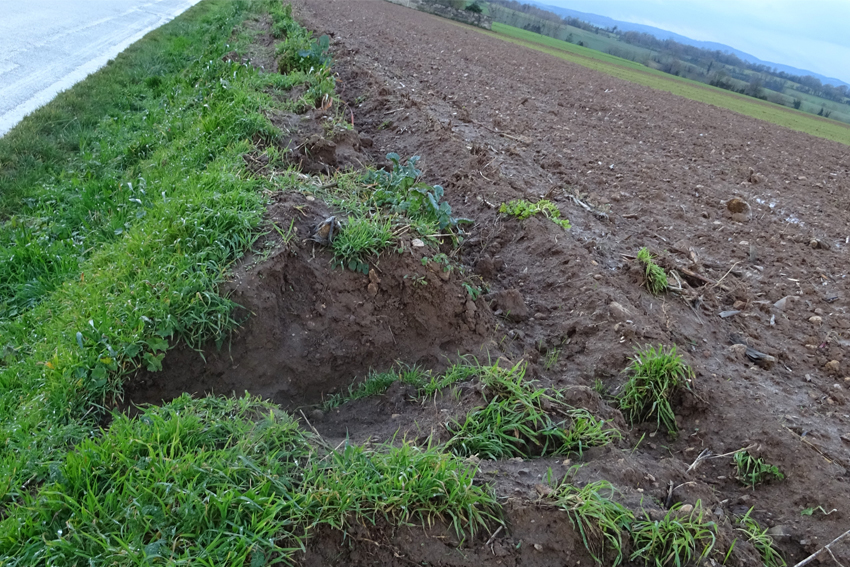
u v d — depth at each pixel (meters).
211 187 4.11
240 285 3.15
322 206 3.79
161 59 10.89
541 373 3.33
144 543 1.99
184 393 2.69
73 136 6.77
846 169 10.43
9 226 4.75
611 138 9.43
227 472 2.19
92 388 2.76
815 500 2.59
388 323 3.42
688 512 2.35
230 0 22.17
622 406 3.12
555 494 2.30
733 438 2.95
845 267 5.46
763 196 7.57
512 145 7.81
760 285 4.94
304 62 8.34
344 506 2.13
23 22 11.75
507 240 4.75
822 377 3.77
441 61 14.58
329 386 3.27
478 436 2.65
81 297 3.46
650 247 5.26
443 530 2.17
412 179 4.50
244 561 1.98
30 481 2.27
